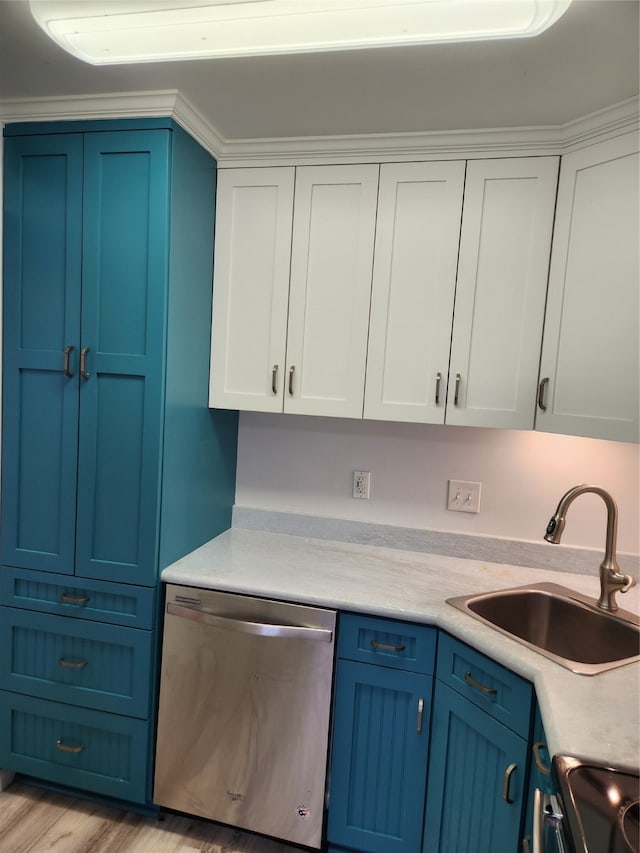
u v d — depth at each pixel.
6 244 1.85
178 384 1.87
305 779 1.75
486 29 1.29
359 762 1.73
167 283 1.75
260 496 2.39
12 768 1.99
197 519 2.08
